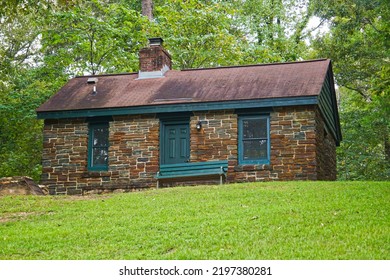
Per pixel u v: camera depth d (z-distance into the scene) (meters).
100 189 20.89
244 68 22.95
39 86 29.95
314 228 11.66
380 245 10.42
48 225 13.60
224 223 12.45
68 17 28.34
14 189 19.19
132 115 21.16
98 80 23.94
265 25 35.25
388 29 26.16
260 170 19.69
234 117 20.27
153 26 29.88
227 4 33.53
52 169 21.50
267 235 11.45
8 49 35.09
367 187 15.88
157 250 11.07
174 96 21.14
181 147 20.88
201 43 30.14
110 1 36.91
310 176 19.31
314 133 19.53
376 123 30.12
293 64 22.67
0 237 12.56
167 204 15.06
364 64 29.95
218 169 19.58
